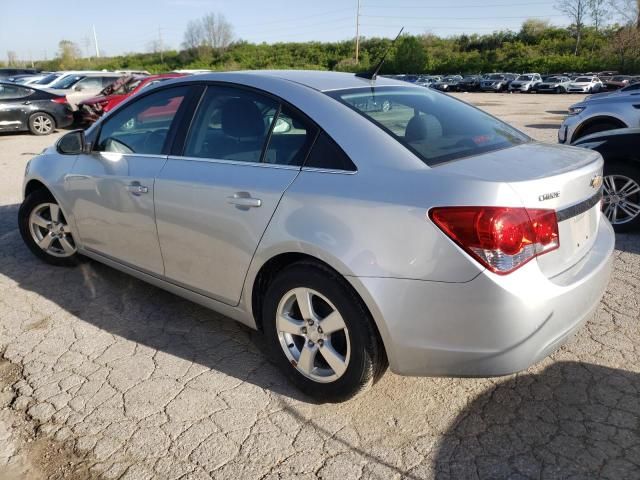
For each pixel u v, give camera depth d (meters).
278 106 2.86
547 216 2.23
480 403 2.71
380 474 2.28
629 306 3.67
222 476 2.29
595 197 2.62
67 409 2.73
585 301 2.42
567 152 2.80
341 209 2.42
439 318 2.24
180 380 2.96
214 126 3.11
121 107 3.75
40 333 3.49
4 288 4.17
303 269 2.58
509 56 66.81
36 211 4.46
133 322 3.62
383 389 2.84
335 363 2.59
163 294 4.05
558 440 2.44
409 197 2.27
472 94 41.44
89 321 3.64
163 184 3.19
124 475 2.31
